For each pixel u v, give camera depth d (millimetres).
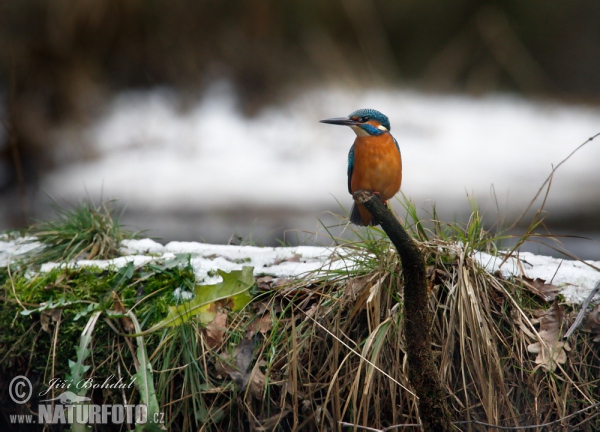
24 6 20250
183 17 21312
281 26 22656
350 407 5707
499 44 26781
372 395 5684
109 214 7887
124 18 20875
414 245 4887
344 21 23672
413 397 5574
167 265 6422
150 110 20594
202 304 5941
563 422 5633
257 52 21734
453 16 27375
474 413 5688
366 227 6785
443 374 5609
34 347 6344
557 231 13141
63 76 20188
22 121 18844
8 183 17625
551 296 6039
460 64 26641
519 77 26609
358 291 5984
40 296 6426
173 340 5902
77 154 18953
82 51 20656
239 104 21172
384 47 24812
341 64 22766
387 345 5758
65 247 7312
